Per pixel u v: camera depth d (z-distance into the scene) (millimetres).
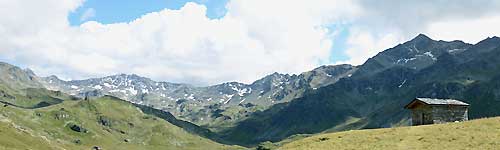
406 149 70062
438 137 74375
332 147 79625
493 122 77562
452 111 97562
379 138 80312
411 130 82438
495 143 65562
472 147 65812
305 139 91562
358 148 75562
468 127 77438
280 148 89500
